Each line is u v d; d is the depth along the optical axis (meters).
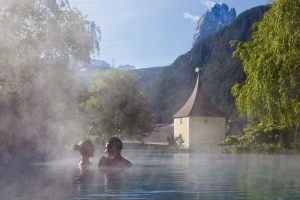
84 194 3.78
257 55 15.51
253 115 15.49
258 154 15.09
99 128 26.41
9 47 18.38
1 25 18.67
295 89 13.52
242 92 16.31
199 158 11.73
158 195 3.79
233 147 18.73
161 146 33.69
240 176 5.92
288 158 11.84
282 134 17.86
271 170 7.05
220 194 3.86
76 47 21.44
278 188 4.33
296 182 5.02
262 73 14.34
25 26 19.59
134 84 38.19
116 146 7.30
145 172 6.38
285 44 13.68
